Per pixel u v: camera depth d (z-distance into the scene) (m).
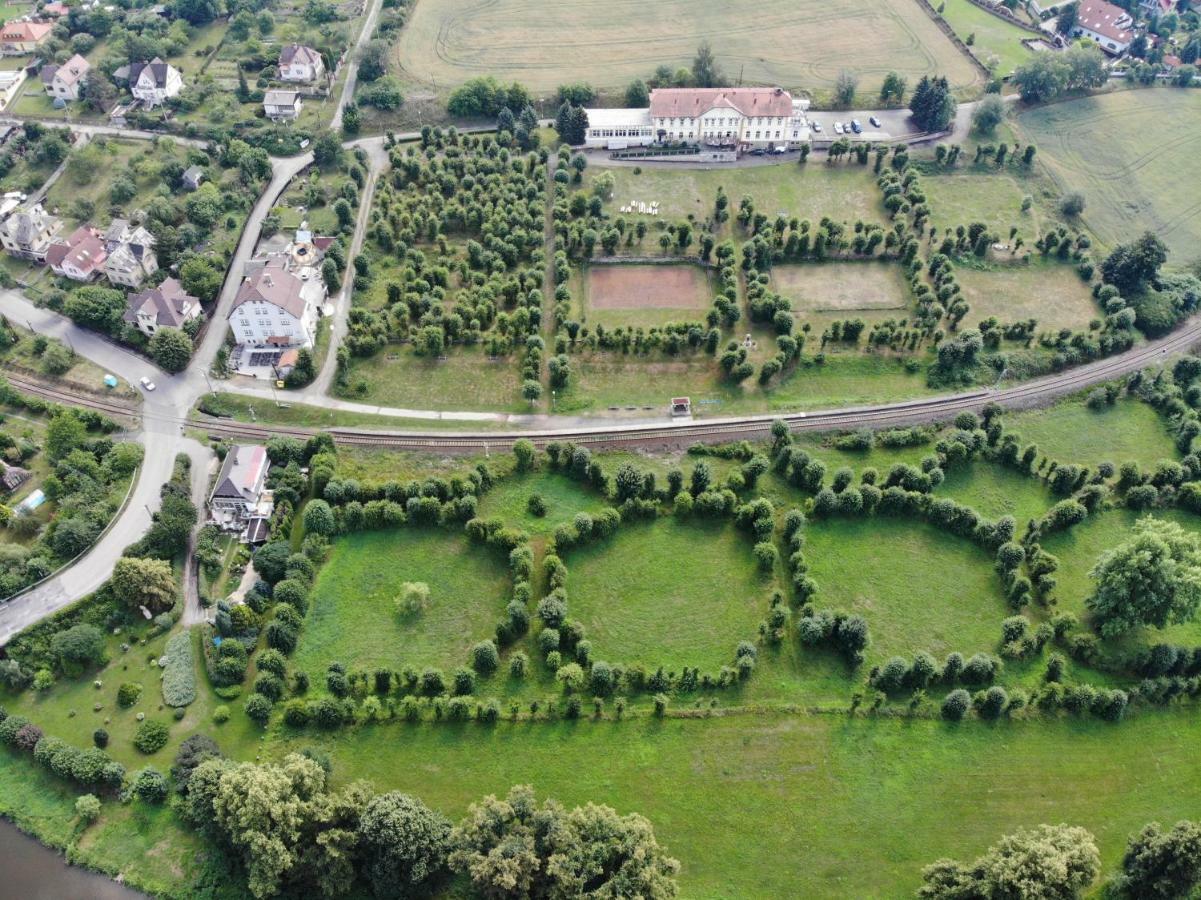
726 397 176.25
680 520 151.88
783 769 121.88
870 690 130.12
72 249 191.62
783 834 115.75
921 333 185.25
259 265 193.50
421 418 170.88
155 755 121.69
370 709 124.12
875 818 117.38
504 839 105.56
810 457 163.75
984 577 144.50
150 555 141.00
